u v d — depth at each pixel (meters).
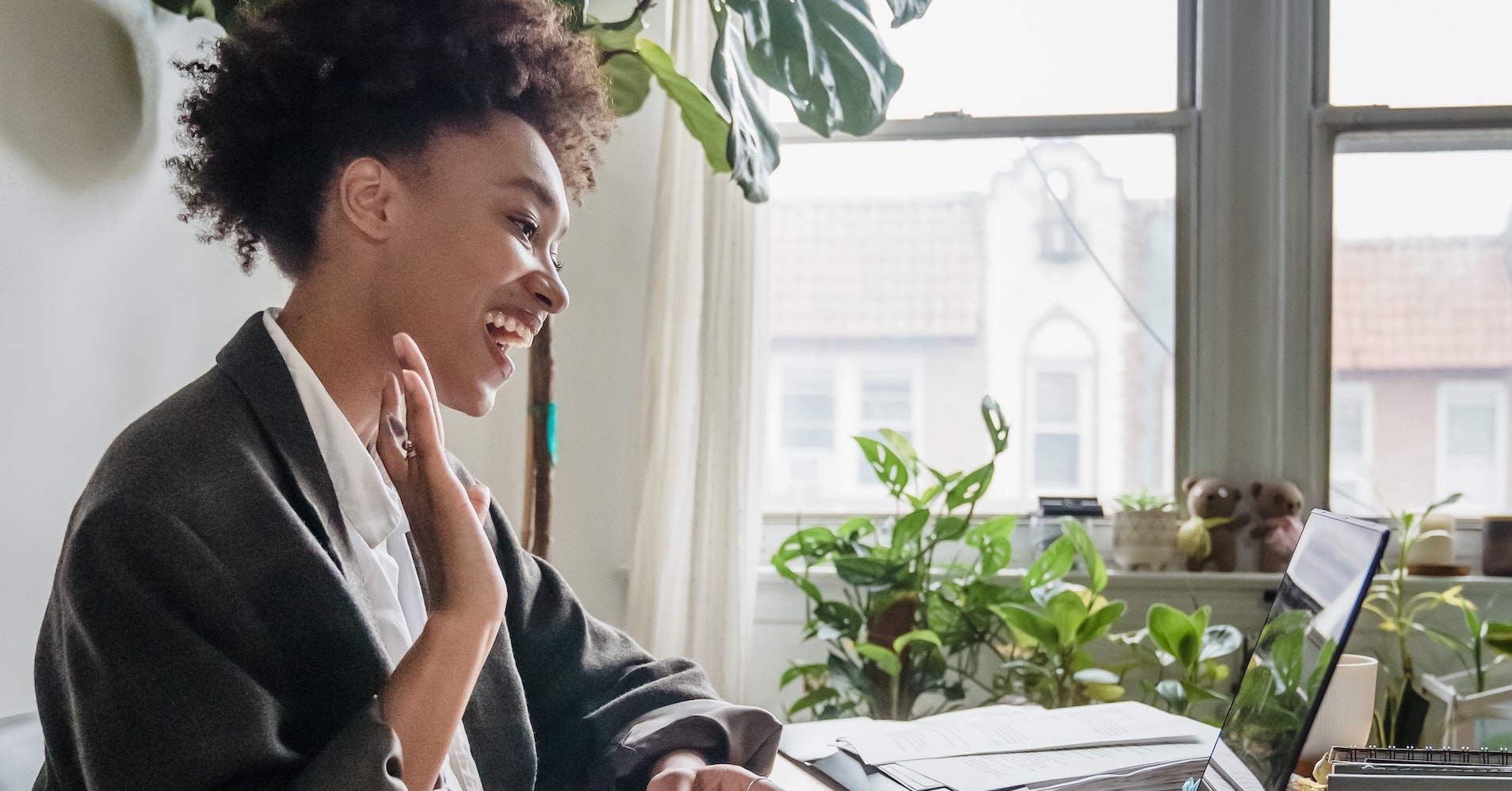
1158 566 2.11
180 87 1.27
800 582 2.00
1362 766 0.62
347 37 0.74
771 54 1.51
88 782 0.58
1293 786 0.78
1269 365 2.21
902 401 2.32
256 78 0.74
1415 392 2.22
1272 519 2.12
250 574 0.63
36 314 1.03
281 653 0.64
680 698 0.96
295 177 0.74
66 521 1.09
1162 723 0.99
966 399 2.30
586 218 2.17
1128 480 2.27
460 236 0.73
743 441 2.02
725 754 0.89
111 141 1.14
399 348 0.69
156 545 0.60
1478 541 2.20
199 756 0.57
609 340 2.17
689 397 2.04
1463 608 1.97
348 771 0.57
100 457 1.14
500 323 0.75
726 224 2.03
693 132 1.64
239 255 0.83
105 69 1.12
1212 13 2.23
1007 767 0.85
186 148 1.24
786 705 2.17
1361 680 1.03
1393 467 2.23
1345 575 0.63
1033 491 2.29
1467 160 2.21
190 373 1.30
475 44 0.76
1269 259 2.22
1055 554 1.95
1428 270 2.22
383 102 0.73
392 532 0.77
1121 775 0.83
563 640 1.00
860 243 2.32
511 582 0.97
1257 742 0.68
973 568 2.02
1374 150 2.23
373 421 0.78
